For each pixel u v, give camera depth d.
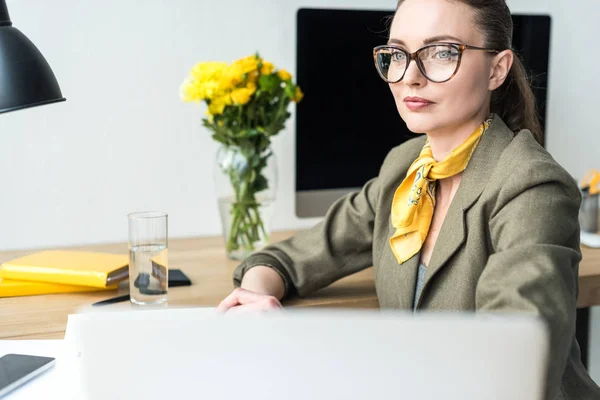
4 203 1.96
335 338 0.61
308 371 0.62
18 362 1.10
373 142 2.05
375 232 1.49
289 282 1.54
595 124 2.44
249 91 1.71
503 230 1.13
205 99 1.77
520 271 1.03
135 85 2.02
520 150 1.19
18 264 1.58
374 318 0.61
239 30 2.09
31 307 1.46
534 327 0.59
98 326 0.64
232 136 1.77
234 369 0.63
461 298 1.22
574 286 1.06
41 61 1.30
